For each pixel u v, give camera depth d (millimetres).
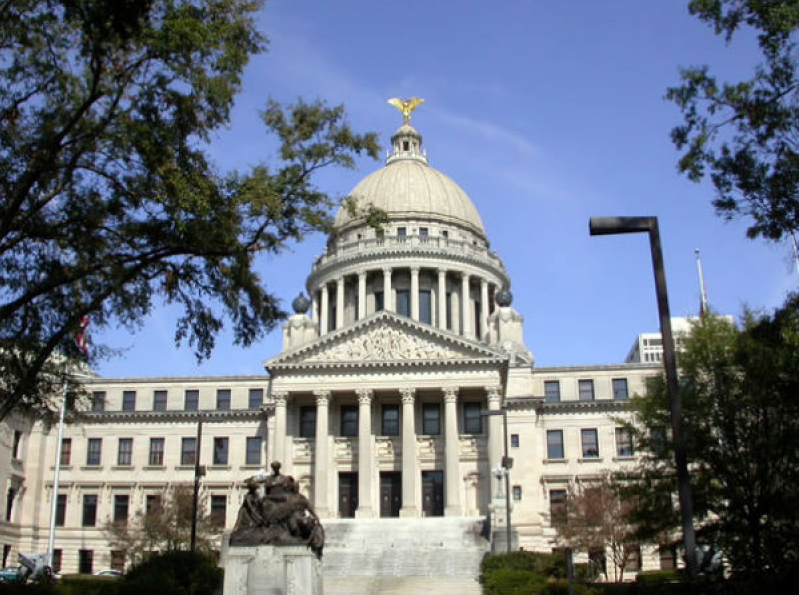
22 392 31062
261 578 26656
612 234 22969
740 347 43000
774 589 21797
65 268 31438
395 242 115312
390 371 85562
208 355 34031
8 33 28922
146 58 29234
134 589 41125
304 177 32438
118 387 103062
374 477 86000
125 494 97438
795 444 40781
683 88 30484
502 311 109125
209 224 30172
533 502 91062
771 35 28891
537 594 44750
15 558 92500
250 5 31047
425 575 60969
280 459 84062
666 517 45031
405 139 134500
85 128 29969
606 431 95812
